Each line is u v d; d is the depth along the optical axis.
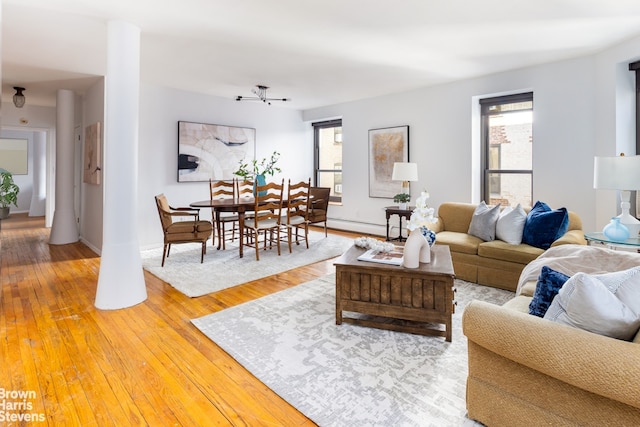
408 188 5.34
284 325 2.59
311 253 4.81
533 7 2.78
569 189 4.11
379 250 2.88
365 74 4.63
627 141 3.65
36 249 5.05
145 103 5.11
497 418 1.46
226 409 1.69
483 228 3.69
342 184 6.68
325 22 3.04
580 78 3.98
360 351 2.21
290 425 1.58
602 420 1.18
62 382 1.90
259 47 3.62
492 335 1.38
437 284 2.34
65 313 2.81
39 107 6.36
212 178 5.92
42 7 2.69
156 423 1.60
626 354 1.11
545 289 1.56
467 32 3.27
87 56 3.80
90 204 5.12
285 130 7.01
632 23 3.09
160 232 5.36
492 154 4.93
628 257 1.96
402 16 2.93
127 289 2.95
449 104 5.10
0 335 2.43
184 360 2.12
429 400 1.73
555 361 1.21
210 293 3.28
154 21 2.96
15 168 9.01
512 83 4.48
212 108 5.90
